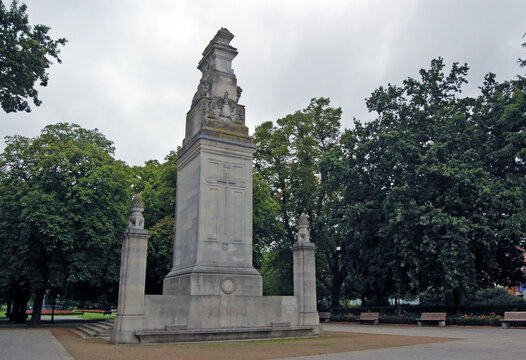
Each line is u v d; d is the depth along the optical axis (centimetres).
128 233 1950
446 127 3366
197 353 1542
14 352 1614
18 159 3709
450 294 3741
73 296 4188
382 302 4588
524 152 2994
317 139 4984
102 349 1678
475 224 2961
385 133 3578
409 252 3112
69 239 3250
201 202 2308
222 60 2698
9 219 3406
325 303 5331
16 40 1986
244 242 2375
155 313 1942
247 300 2191
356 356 1437
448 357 1389
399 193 3278
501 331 2414
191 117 2720
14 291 3825
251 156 2516
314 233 4662
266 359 1377
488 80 3738
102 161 3844
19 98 2084
